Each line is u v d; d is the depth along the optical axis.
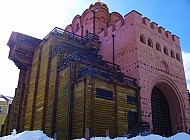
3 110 43.00
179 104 25.66
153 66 24.25
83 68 19.30
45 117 19.67
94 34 29.36
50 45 22.83
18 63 27.14
